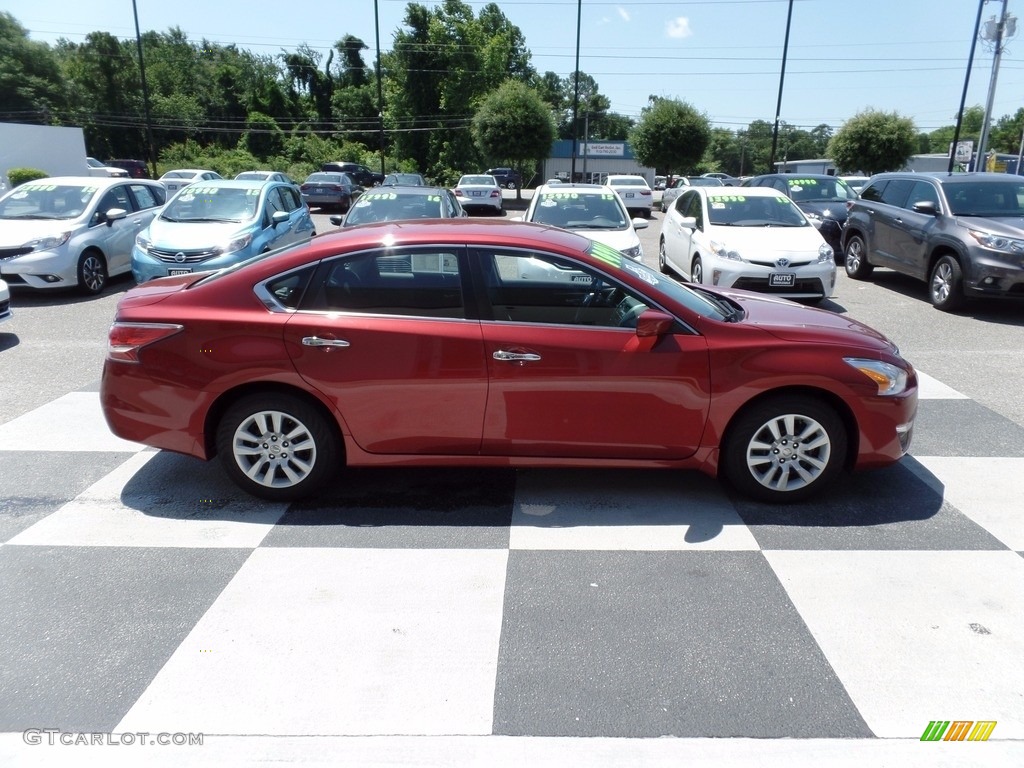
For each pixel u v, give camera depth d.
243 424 4.18
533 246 4.13
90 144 61.72
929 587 3.50
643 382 4.04
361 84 78.81
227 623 3.21
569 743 2.56
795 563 3.70
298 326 4.05
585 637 3.12
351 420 4.11
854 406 4.10
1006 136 67.56
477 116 39.56
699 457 4.21
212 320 4.08
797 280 9.43
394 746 2.55
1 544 3.87
